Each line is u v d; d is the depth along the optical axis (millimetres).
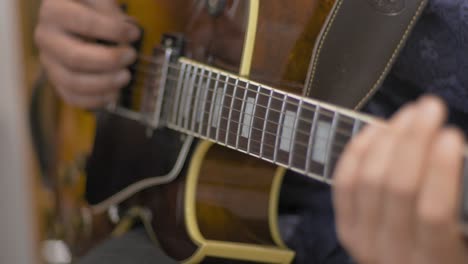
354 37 961
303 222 1062
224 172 1047
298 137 885
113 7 1133
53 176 1234
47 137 1225
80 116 1205
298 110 883
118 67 1110
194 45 1058
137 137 1106
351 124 839
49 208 1229
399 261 747
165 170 1067
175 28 1077
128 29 1103
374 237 750
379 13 950
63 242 1227
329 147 854
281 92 905
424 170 712
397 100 1003
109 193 1143
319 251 1048
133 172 1109
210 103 997
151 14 1099
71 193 1224
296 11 990
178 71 1046
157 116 1071
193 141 1048
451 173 701
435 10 958
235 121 958
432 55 971
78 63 1131
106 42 1140
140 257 1051
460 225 732
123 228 1140
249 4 1007
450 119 981
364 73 963
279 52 1000
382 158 724
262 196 1050
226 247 1042
